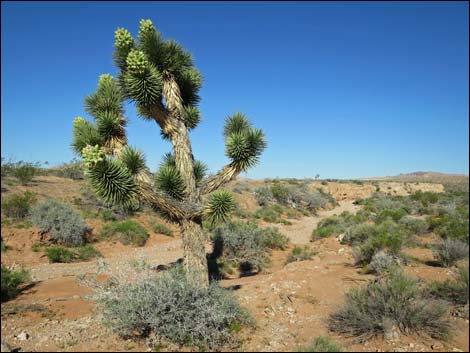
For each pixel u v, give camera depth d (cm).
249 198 3478
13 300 753
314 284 809
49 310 684
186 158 668
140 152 652
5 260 1265
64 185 2497
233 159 677
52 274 1105
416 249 1195
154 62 670
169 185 643
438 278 785
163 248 1702
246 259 1345
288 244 1761
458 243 943
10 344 536
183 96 750
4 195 1930
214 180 686
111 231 1741
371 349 504
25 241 1430
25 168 2353
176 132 671
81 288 850
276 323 603
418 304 556
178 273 614
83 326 598
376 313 559
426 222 1712
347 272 923
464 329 551
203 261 635
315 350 477
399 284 580
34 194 2053
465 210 2545
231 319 568
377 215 2345
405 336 536
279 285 801
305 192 4400
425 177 12406
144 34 672
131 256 1502
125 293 561
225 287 845
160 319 527
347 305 588
